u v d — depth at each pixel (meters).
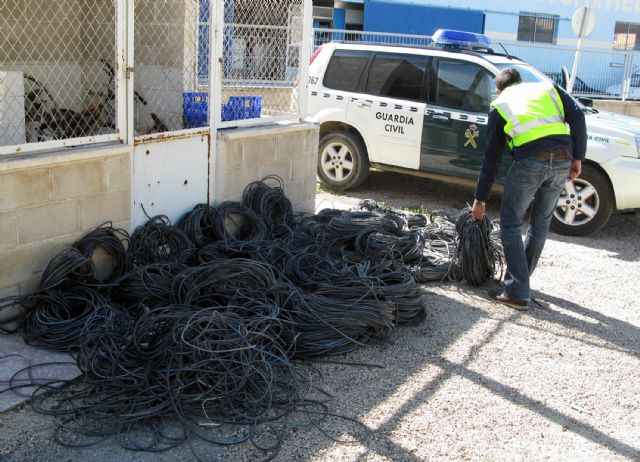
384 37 17.14
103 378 3.71
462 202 9.20
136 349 3.88
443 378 4.30
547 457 3.56
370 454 3.46
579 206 7.76
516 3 21.92
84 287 4.66
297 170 7.00
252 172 6.42
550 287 6.11
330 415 3.78
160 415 3.56
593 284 6.25
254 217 6.11
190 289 4.50
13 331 4.37
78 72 6.12
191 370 3.65
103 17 5.81
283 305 4.54
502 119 5.36
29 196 4.45
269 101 7.27
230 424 3.58
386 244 6.07
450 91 8.38
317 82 9.27
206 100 5.91
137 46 6.54
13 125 4.89
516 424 3.84
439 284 5.98
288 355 4.32
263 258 5.41
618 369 4.59
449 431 3.72
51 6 5.89
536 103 5.30
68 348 4.16
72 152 4.66
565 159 5.31
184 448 3.39
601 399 4.18
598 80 17.91
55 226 4.65
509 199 5.39
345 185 9.22
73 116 5.76
